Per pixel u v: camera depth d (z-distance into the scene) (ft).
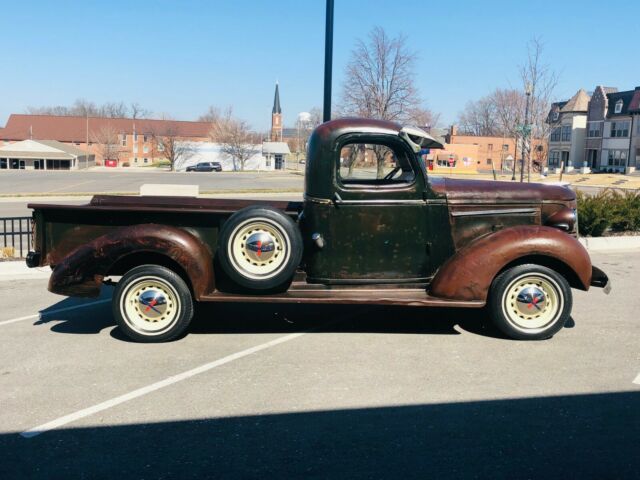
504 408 14.29
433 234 20.01
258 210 18.86
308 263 20.12
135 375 16.62
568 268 19.62
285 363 17.53
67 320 22.75
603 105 219.82
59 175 178.91
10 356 18.33
